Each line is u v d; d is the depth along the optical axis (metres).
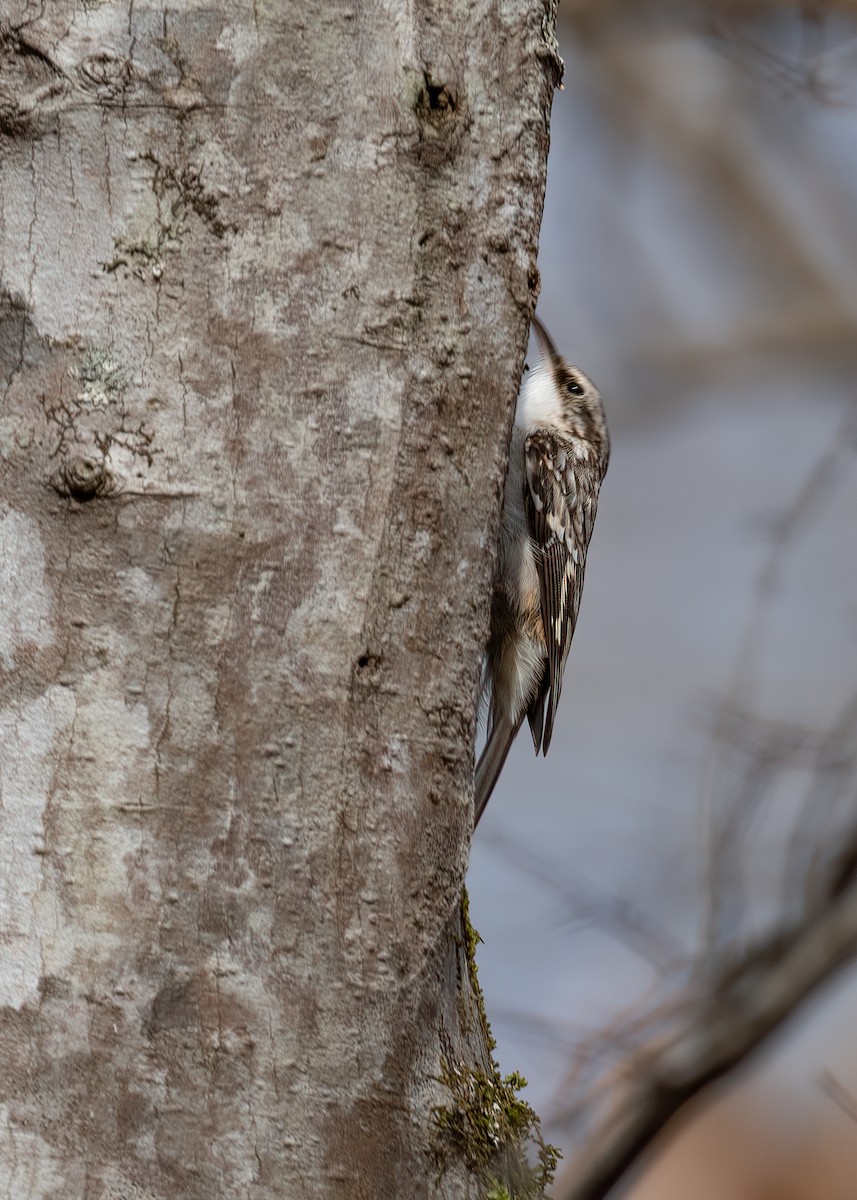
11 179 4.62
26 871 4.39
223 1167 4.36
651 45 15.21
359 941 4.65
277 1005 4.50
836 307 16.33
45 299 4.59
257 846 4.54
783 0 13.06
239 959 4.48
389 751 4.80
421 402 4.92
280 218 4.73
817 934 9.45
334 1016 4.57
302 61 4.78
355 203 4.82
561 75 5.55
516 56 5.19
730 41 13.27
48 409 4.55
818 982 9.41
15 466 4.54
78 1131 4.29
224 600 4.59
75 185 4.63
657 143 15.99
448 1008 5.04
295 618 4.66
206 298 4.66
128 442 4.56
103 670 4.49
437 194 4.99
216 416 4.63
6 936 4.35
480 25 5.10
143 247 4.63
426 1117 4.78
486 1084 5.15
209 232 4.67
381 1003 4.68
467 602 5.06
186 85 4.68
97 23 4.65
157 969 4.39
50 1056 4.31
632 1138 9.14
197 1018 4.41
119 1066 4.33
